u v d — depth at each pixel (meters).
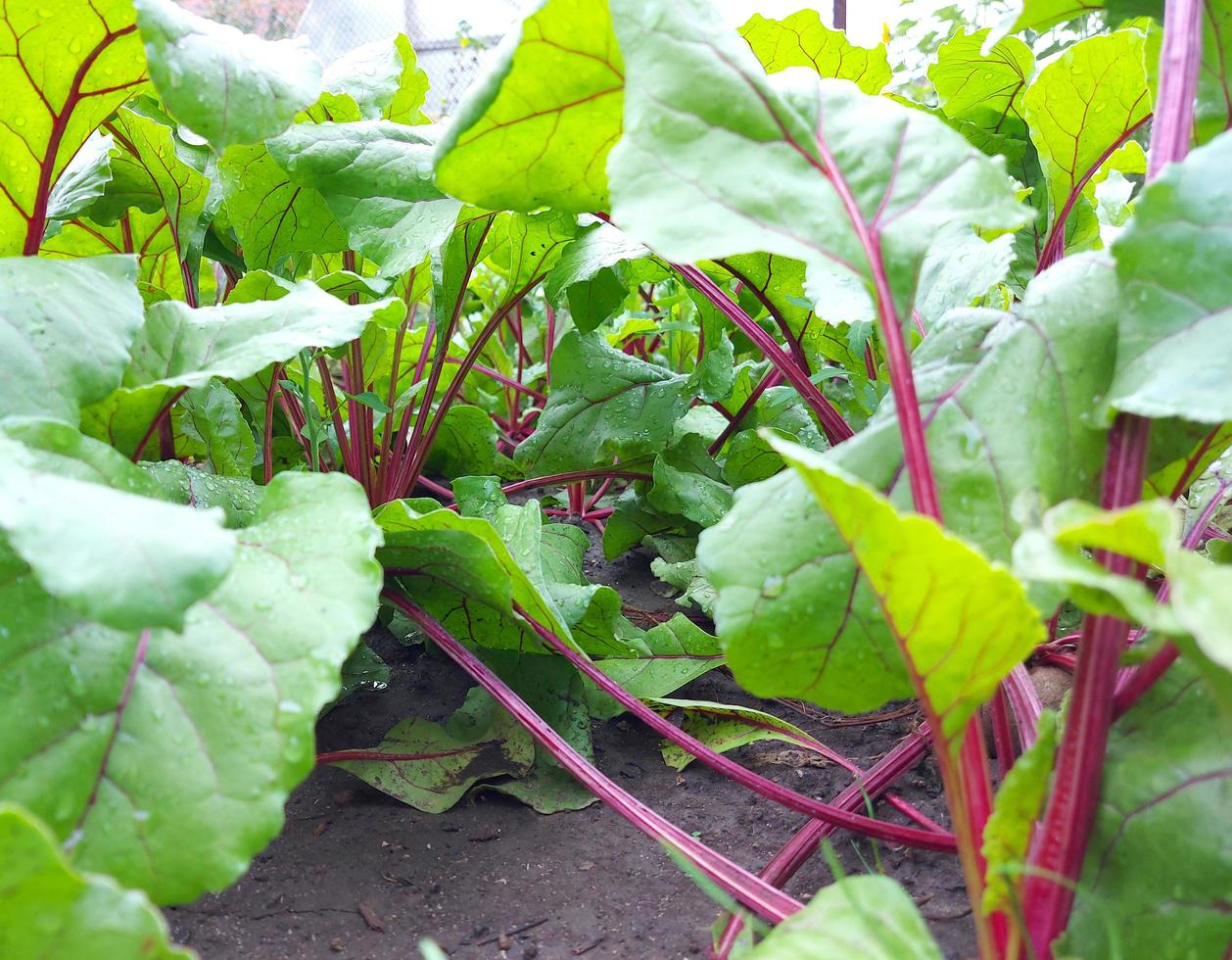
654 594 1.67
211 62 0.83
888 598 0.55
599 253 1.40
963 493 0.67
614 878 0.94
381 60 1.49
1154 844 0.61
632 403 1.64
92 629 0.65
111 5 0.84
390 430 1.54
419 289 1.65
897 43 2.55
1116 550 0.51
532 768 1.11
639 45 0.69
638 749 1.20
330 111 1.32
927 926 0.85
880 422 0.72
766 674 0.68
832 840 1.00
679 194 0.65
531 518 1.15
